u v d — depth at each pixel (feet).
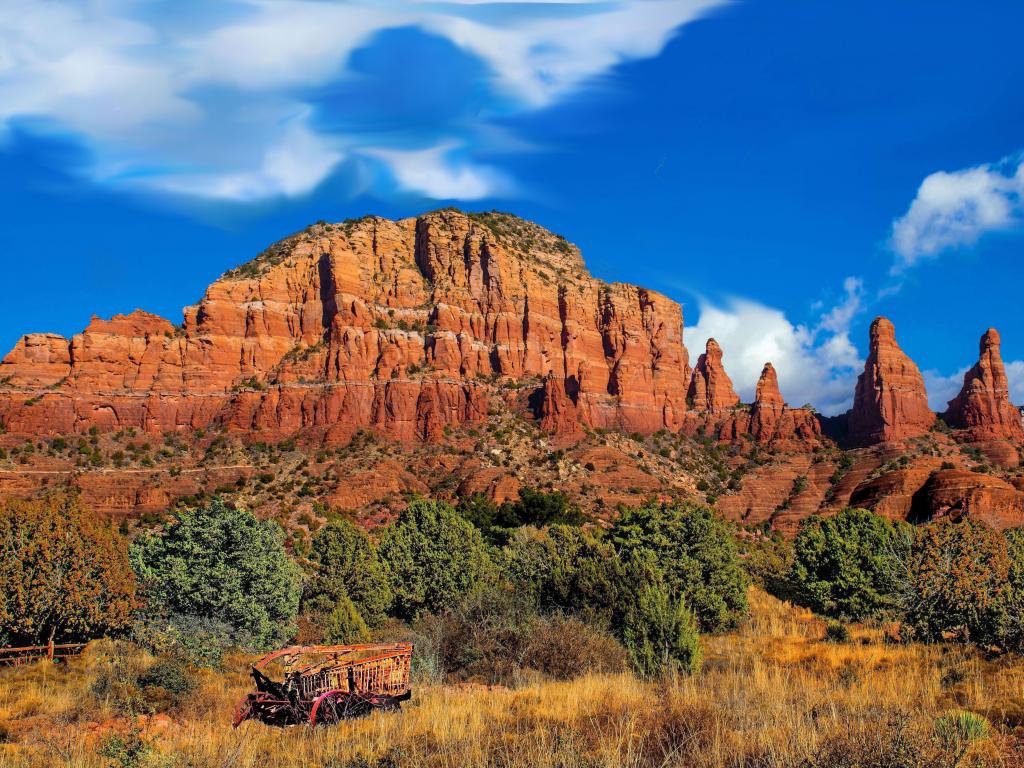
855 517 152.87
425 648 93.25
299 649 66.28
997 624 81.97
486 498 306.76
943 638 92.99
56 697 70.18
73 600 92.02
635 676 82.23
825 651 93.35
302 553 186.39
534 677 82.43
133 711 63.26
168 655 85.92
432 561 145.89
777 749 44.37
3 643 89.20
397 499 342.44
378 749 51.75
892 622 119.85
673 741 49.21
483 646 90.53
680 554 139.03
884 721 46.11
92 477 332.60
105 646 88.38
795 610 146.61
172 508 310.04
